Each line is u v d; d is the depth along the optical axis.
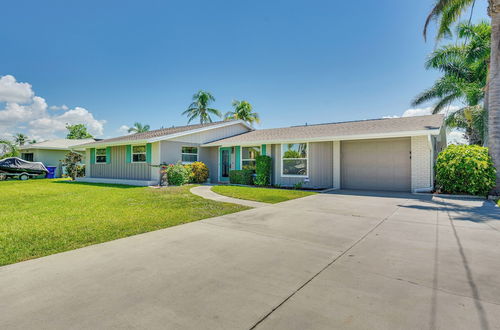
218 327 1.90
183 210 6.65
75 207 7.12
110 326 1.90
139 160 14.92
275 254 3.48
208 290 2.48
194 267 3.04
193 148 15.72
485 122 12.99
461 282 2.62
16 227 4.92
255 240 4.11
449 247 3.72
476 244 3.84
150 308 2.16
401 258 3.31
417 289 2.48
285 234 4.45
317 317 2.03
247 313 2.08
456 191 9.28
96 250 3.64
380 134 10.12
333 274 2.84
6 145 21.91
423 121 11.23
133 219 5.60
